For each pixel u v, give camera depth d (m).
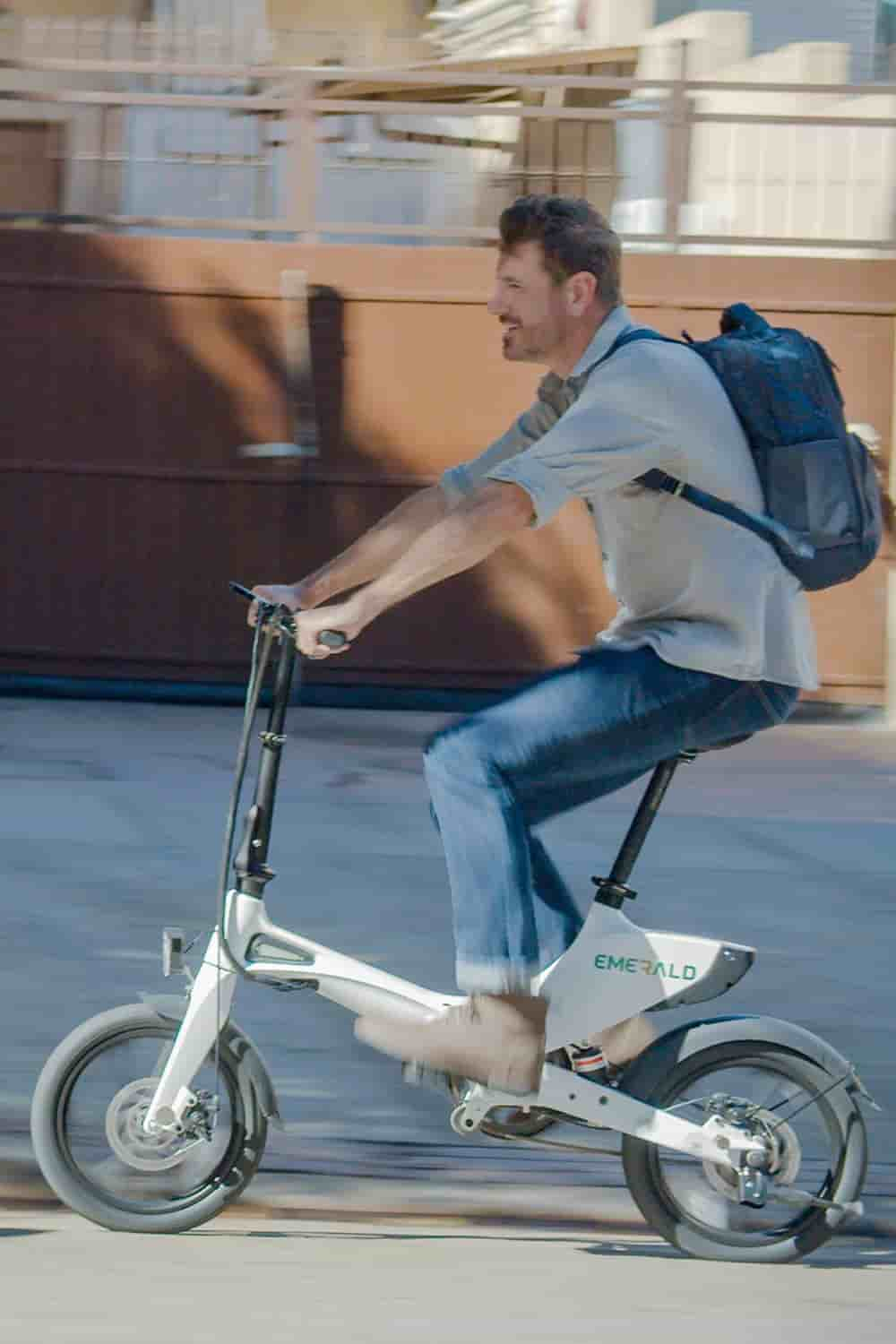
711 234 38.38
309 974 11.95
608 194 38.25
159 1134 12.09
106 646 37.16
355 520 37.12
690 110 37.22
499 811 11.71
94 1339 10.62
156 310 36.75
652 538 11.73
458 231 37.06
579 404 11.47
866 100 39.69
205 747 31.84
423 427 37.12
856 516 11.79
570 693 11.75
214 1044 12.00
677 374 11.44
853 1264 12.47
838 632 37.22
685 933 20.27
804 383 11.77
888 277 37.12
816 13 47.38
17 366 36.66
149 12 43.78
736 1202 12.28
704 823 26.28
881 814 27.67
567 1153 14.05
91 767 29.39
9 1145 13.50
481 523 11.23
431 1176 13.55
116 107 37.12
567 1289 11.73
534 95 40.94
